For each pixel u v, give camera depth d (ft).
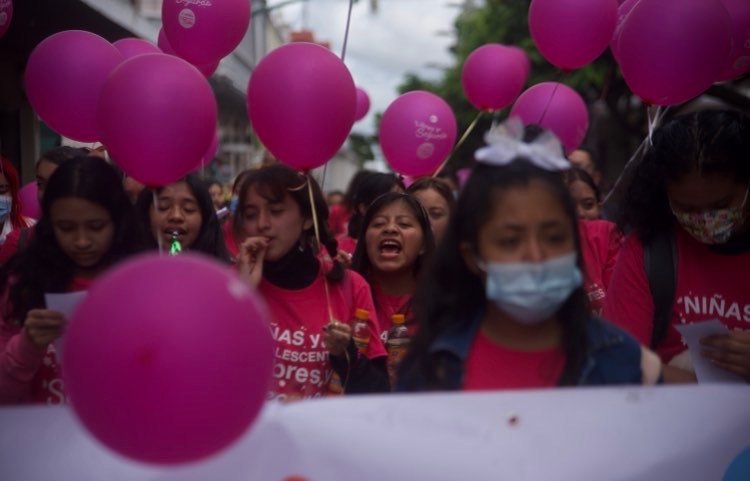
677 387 5.25
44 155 11.25
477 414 5.05
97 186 6.76
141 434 3.61
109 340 3.53
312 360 8.01
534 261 4.89
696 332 6.36
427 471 4.94
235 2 10.26
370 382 7.89
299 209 8.18
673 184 6.63
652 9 8.94
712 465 5.15
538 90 13.67
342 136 8.45
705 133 6.41
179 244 8.99
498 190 4.98
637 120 48.06
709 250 6.96
